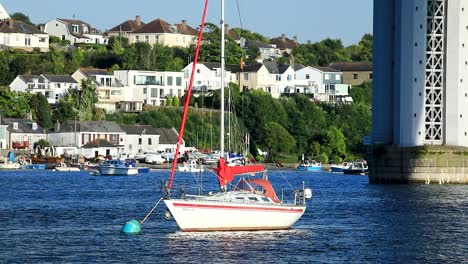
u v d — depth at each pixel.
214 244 166.62
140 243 170.62
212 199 172.75
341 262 156.62
